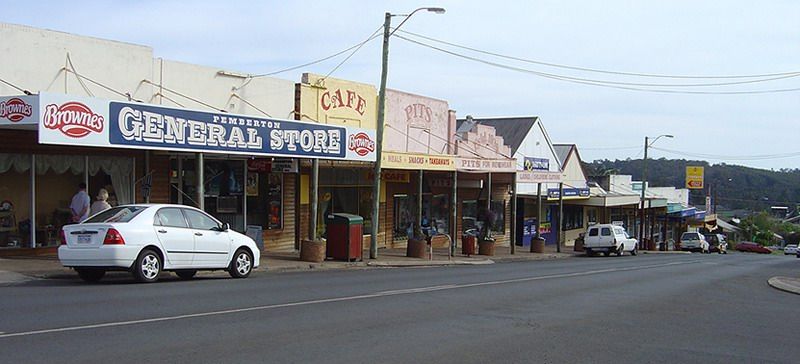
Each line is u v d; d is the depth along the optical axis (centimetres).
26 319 966
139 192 2045
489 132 3834
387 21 2408
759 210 11762
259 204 2467
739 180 12706
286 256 2316
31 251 1817
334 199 2827
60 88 1794
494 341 959
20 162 1794
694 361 880
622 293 1667
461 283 1745
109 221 1421
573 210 5309
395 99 2994
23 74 1722
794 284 2044
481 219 3962
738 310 1406
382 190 3108
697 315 1305
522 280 1919
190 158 2202
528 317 1187
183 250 1500
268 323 1016
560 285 1816
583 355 891
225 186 2331
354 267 2239
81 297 1191
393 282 1703
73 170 1903
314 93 2562
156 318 1010
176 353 796
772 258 5228
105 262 1373
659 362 867
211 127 1808
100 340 846
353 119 2750
